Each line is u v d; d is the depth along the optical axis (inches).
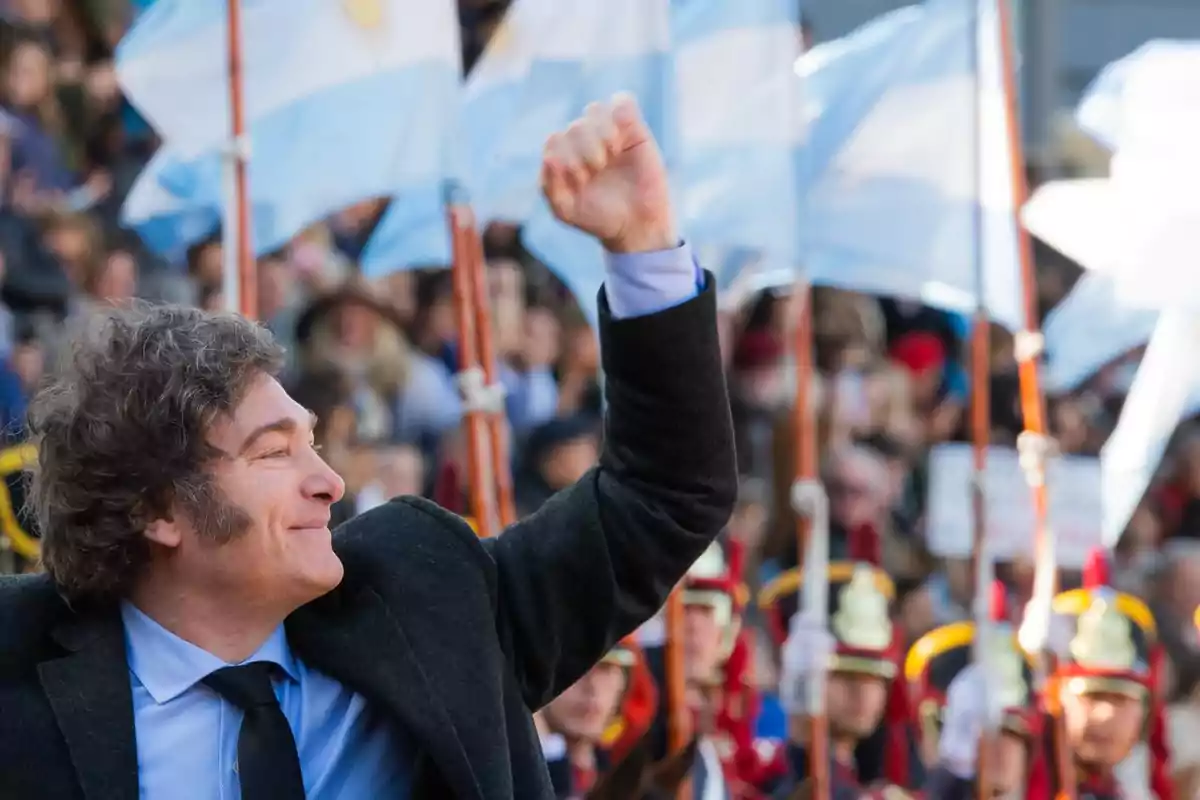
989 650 382.0
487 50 358.0
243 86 326.6
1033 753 398.3
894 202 405.7
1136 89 423.2
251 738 177.5
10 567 304.2
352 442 435.2
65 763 174.9
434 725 179.8
